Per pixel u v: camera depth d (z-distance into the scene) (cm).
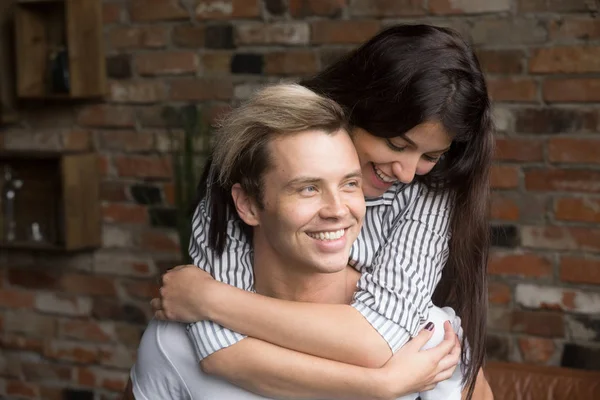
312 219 152
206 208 175
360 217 156
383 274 166
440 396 174
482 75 166
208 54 371
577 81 317
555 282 330
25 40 388
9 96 405
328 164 150
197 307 163
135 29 383
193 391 169
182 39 375
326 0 348
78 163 388
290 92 155
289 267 165
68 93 383
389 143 161
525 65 323
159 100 382
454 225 178
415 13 335
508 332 339
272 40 359
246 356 160
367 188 171
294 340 159
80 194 390
